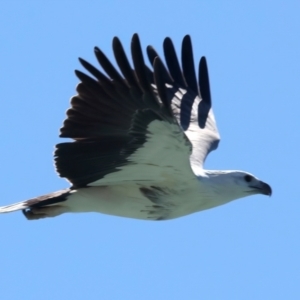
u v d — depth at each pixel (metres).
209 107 16.89
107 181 14.16
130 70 12.75
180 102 16.70
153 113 12.91
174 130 13.05
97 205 14.52
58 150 13.48
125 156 13.61
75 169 13.72
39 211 14.55
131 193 14.44
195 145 15.91
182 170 13.98
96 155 13.53
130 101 12.92
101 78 12.91
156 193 14.42
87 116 13.20
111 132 13.27
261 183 14.99
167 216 14.74
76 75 13.01
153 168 13.92
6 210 14.31
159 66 12.64
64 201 14.45
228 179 14.82
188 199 14.53
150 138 13.27
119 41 12.75
